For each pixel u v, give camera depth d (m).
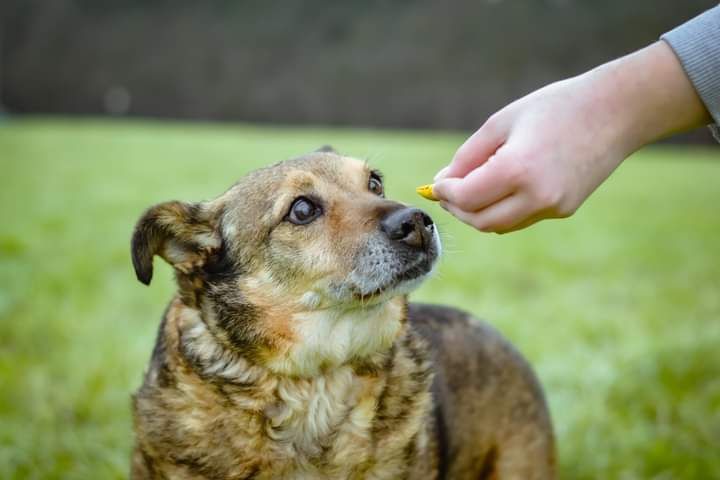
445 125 9.21
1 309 1.52
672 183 4.34
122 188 3.54
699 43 0.56
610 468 1.05
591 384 1.25
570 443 1.10
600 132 0.56
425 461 0.79
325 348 0.77
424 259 0.78
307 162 0.84
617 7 8.27
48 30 10.05
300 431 0.77
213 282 0.80
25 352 1.34
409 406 0.79
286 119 9.95
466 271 1.96
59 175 4.02
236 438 0.77
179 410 0.77
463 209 0.57
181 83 10.18
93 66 10.12
